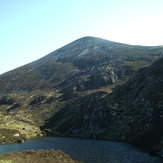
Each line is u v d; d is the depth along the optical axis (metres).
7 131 108.25
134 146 69.81
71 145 78.12
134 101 101.81
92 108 122.06
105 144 76.88
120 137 88.50
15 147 79.88
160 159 51.78
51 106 170.25
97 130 103.75
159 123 78.25
